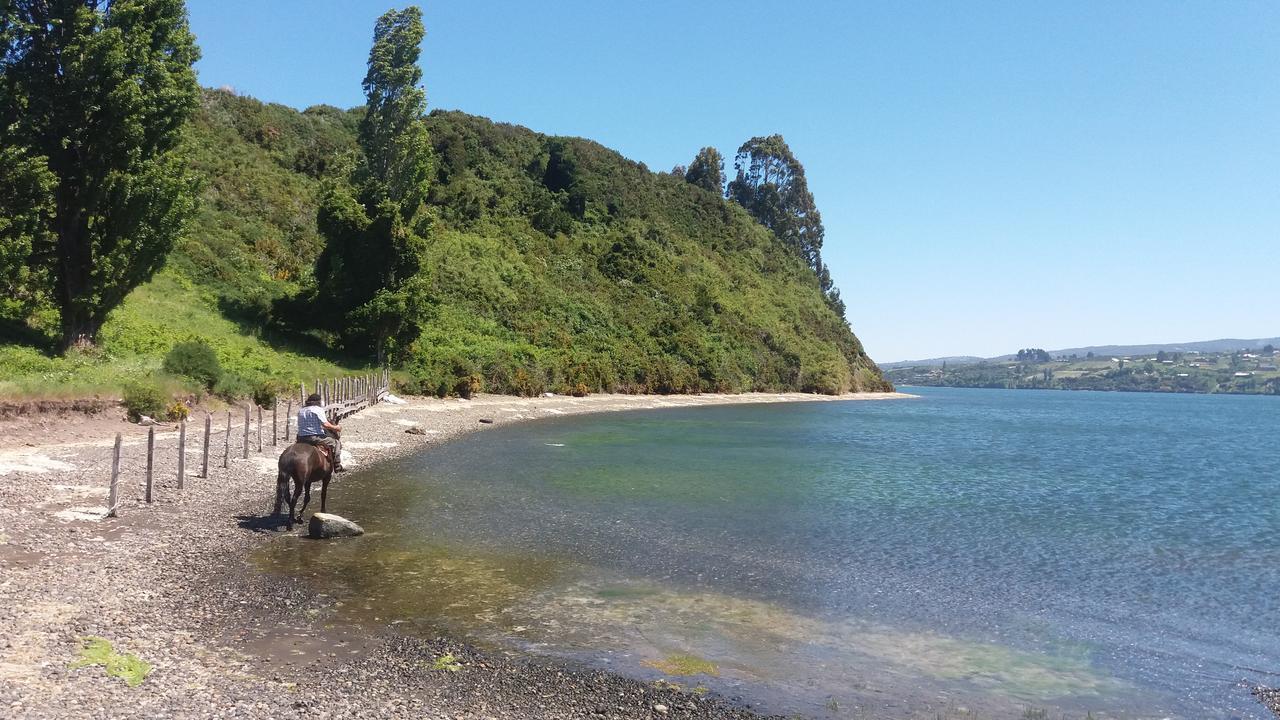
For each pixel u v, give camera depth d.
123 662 7.39
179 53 29.30
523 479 21.70
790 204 146.62
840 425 52.59
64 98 26.28
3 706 6.21
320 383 30.73
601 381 62.50
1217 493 24.75
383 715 6.88
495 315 61.69
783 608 11.03
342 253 45.47
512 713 7.20
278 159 67.81
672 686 8.08
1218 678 8.95
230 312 42.69
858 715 7.60
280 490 14.44
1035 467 31.36
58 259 27.16
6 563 10.42
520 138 104.38
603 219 95.50
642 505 18.52
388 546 13.51
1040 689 8.46
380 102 47.56
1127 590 12.57
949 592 12.14
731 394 79.06
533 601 10.74
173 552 11.95
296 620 9.40
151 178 27.86
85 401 22.80
